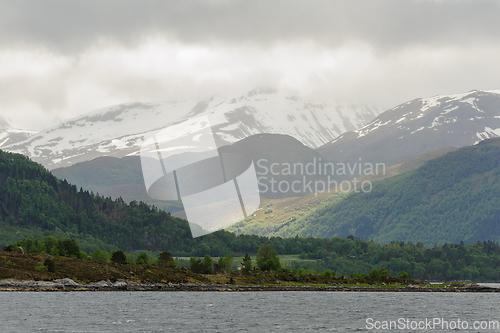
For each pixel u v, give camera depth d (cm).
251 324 11731
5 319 11419
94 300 15788
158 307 14525
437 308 16800
